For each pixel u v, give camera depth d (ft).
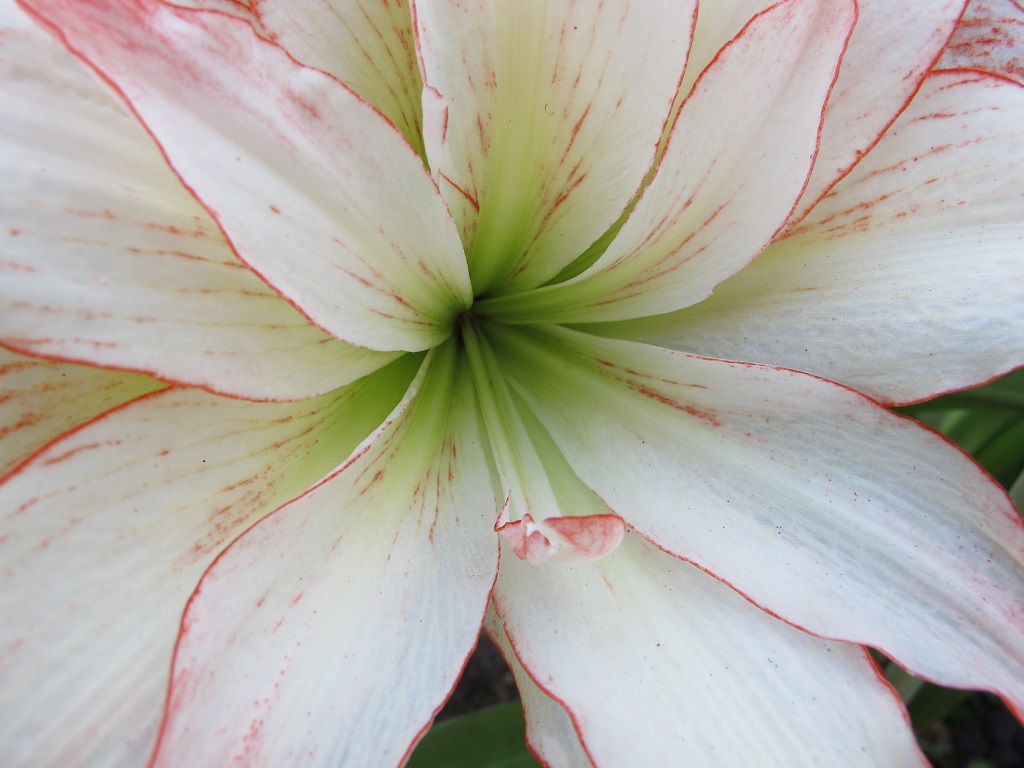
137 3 0.34
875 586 0.45
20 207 0.36
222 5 0.44
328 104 0.37
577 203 0.49
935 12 0.47
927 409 0.66
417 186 0.41
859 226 0.50
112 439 0.39
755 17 0.39
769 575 0.45
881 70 0.48
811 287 0.51
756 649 0.45
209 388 0.39
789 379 0.47
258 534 0.39
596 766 0.41
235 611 0.39
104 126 0.38
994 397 0.64
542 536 0.39
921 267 0.48
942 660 0.43
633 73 0.44
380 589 0.43
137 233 0.38
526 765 0.65
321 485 0.40
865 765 0.42
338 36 0.46
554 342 0.56
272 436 0.44
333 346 0.44
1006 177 0.48
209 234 0.40
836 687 0.44
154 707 0.39
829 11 0.40
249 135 0.36
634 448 0.50
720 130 0.43
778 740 0.43
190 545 0.41
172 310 0.39
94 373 0.43
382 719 0.40
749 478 0.48
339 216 0.40
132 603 0.39
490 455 0.51
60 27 0.32
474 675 0.90
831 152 0.48
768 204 0.46
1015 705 0.41
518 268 0.53
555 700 0.43
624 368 0.52
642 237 0.46
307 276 0.39
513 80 0.44
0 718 0.37
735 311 0.52
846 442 0.47
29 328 0.36
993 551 0.45
